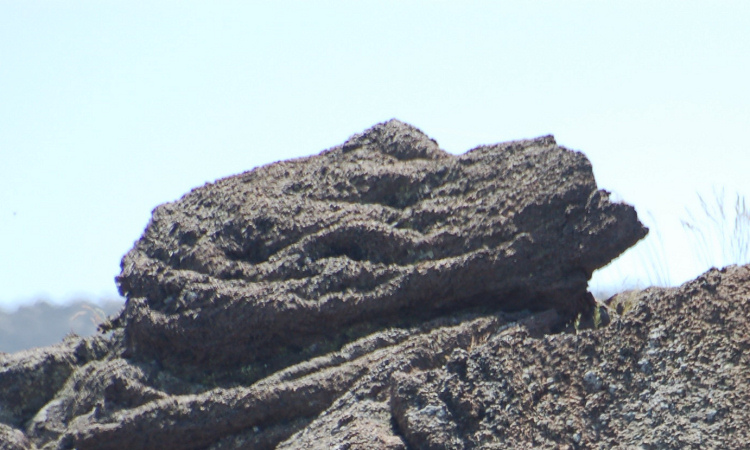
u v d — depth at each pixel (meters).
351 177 27.42
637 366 19.91
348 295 25.22
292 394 23.78
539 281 25.08
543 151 26.36
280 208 26.92
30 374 27.06
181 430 24.02
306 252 26.06
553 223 25.31
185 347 25.44
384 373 21.88
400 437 19.61
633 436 19.09
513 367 20.08
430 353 23.48
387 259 25.84
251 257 26.50
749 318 19.78
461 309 25.45
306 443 20.19
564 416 19.48
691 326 20.00
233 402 23.98
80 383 26.52
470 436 19.31
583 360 20.16
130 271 26.83
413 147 28.16
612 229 25.05
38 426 26.23
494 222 25.50
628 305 26.28
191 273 26.19
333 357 24.44
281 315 24.98
